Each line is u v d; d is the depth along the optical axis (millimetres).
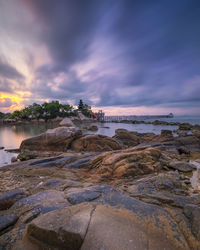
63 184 5918
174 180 5938
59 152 14531
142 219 2727
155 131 36781
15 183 6684
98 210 2979
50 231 2373
